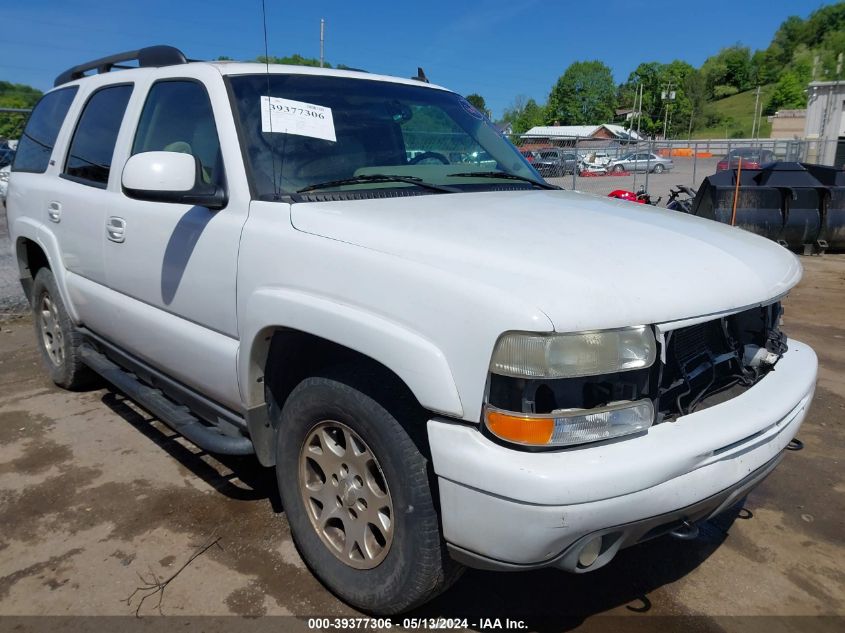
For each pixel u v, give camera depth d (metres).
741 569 2.84
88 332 4.15
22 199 4.54
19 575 2.74
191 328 2.95
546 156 14.57
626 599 2.64
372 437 2.25
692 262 2.26
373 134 3.13
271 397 2.76
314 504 2.62
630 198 10.98
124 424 4.18
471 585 2.69
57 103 4.53
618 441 1.95
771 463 2.31
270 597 2.61
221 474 3.57
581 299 1.90
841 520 3.22
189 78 3.15
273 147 2.79
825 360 5.52
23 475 3.55
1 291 7.57
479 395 1.91
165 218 3.03
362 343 2.15
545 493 1.82
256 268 2.54
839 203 10.38
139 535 3.02
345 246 2.29
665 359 2.03
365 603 2.41
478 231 2.28
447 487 1.99
